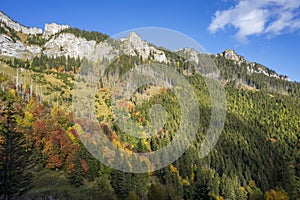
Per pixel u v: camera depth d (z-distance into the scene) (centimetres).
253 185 5941
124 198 4184
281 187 4116
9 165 2770
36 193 3666
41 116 5972
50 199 3644
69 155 4575
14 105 5947
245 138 8325
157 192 4034
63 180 4281
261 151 7781
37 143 4644
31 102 6450
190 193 4516
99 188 4294
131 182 4272
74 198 3878
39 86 9938
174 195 4266
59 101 8256
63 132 4959
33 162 4259
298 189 4031
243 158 7212
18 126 4762
